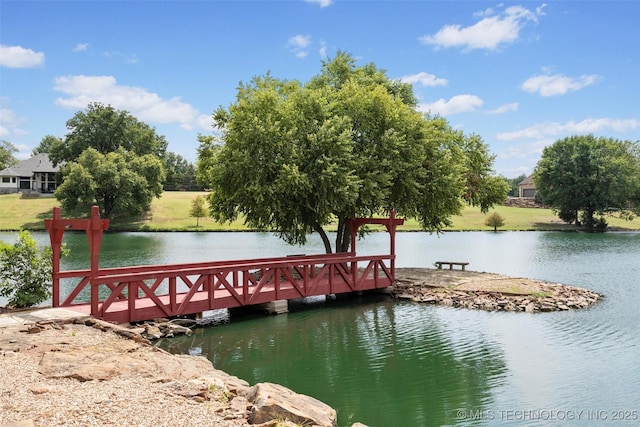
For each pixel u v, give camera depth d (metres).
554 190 75.88
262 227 24.73
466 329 16.77
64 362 9.26
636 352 14.20
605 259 37.12
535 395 11.26
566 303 20.06
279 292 18.67
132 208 67.69
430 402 10.91
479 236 59.59
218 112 25.94
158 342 14.86
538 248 45.44
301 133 22.12
